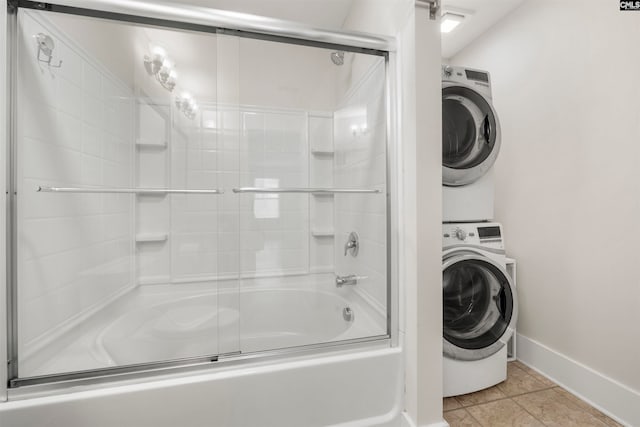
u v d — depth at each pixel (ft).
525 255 6.07
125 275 4.92
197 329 5.02
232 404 3.58
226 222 4.70
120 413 3.26
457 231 5.08
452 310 5.19
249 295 5.11
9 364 3.18
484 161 5.24
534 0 5.90
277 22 3.99
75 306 4.11
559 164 5.38
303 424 3.79
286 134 5.01
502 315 5.08
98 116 4.47
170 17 3.69
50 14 3.56
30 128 3.50
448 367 4.78
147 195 5.10
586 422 4.31
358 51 4.48
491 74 7.00
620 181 4.43
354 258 5.12
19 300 3.33
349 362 3.97
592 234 4.82
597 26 4.74
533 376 5.52
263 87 4.74
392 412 4.09
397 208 4.41
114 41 4.33
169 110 4.94
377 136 4.70
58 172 3.89
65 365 3.51
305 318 5.28
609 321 4.55
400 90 4.32
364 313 4.84
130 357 4.34
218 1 6.41
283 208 5.26
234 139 4.73
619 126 4.45
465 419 4.38
